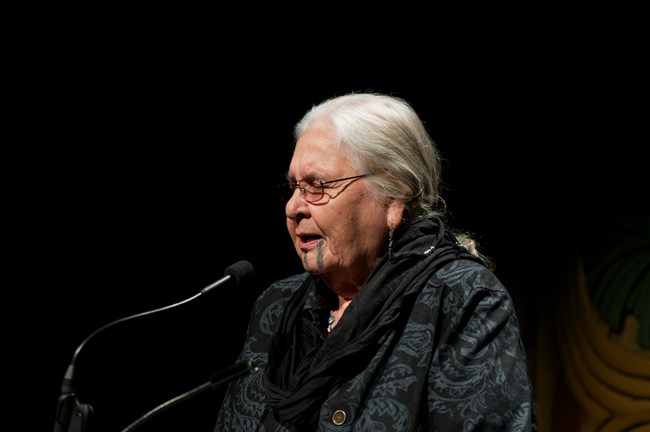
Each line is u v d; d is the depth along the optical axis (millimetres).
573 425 8266
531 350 8406
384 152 3713
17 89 7844
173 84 8297
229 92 8430
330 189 3686
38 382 7879
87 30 7996
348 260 3736
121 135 8195
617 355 8062
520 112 8461
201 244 8367
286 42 8445
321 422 3498
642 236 8031
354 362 3574
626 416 8000
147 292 8211
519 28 8430
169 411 8180
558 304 8367
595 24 8258
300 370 3770
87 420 3273
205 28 8297
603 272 8188
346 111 3770
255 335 4258
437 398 3436
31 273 7914
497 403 3338
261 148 8461
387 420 3418
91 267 8086
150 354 8180
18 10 7758
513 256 8422
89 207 8109
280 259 8453
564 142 8367
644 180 8086
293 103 8461
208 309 8312
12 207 7879
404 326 3613
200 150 8391
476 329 3523
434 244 3820
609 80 8234
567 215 8344
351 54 8477
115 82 8125
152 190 8281
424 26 8469
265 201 8461
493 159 8477
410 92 8461
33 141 7930
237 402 3975
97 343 8023
